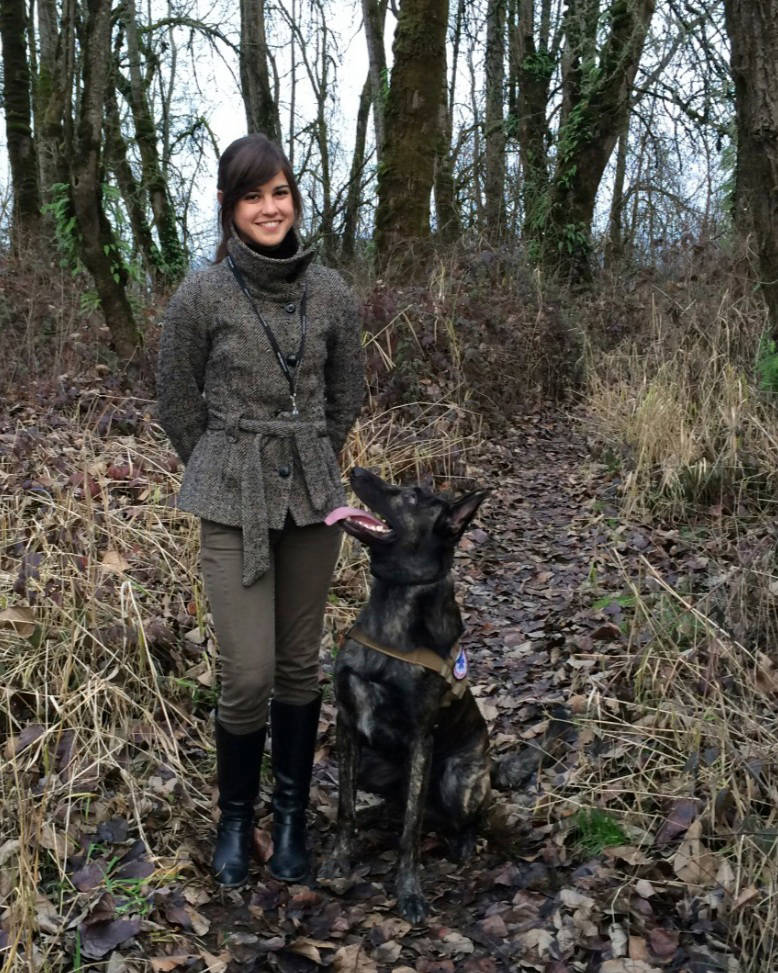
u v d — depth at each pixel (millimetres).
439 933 2863
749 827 2947
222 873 3016
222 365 2824
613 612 4824
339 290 3018
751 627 4066
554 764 3688
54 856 2922
